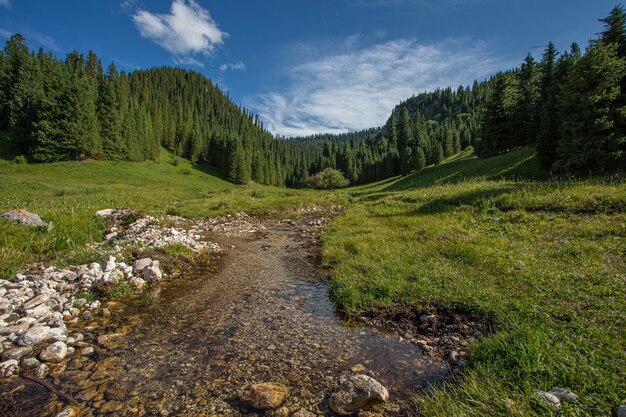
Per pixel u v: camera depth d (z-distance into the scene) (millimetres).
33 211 14977
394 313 6770
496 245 10070
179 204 28469
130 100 109125
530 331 4824
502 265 8109
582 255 8195
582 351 4336
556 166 30016
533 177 32906
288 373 4793
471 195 17953
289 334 6102
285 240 16312
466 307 6383
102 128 76750
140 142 91188
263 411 3963
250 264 11523
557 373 3971
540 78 47125
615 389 3555
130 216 17641
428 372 4773
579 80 27750
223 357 5258
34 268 8844
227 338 5930
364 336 6016
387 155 117125
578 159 28062
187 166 105375
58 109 66000
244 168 104625
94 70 119250
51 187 39625
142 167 81750
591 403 3432
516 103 49844
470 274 7816
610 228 9781
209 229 18953
